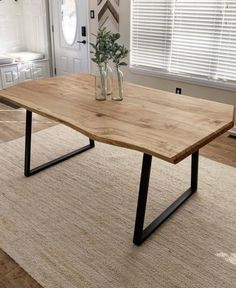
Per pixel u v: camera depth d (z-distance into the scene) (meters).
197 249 1.98
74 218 2.24
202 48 3.64
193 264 1.87
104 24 4.45
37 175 2.78
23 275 1.79
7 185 2.63
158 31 3.93
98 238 2.06
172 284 1.73
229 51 3.45
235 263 1.88
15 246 1.99
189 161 3.01
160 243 2.03
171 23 3.79
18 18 5.60
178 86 3.99
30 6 5.43
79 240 2.04
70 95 2.48
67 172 2.83
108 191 2.56
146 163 1.88
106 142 1.77
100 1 4.38
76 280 1.75
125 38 4.27
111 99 2.39
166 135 1.79
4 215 2.27
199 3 3.49
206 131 1.84
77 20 4.83
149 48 4.10
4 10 5.37
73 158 3.06
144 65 4.24
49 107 2.22
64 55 5.29
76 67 5.16
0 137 3.58
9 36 5.56
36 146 3.31
